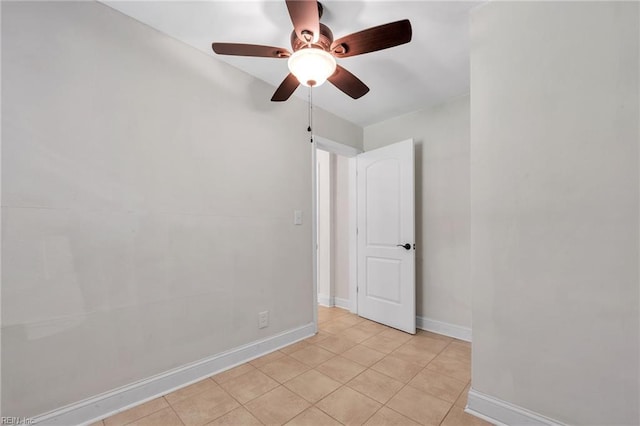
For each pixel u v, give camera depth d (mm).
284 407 1661
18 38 1382
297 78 1686
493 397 1533
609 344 1234
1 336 1314
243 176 2281
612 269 1229
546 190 1391
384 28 1385
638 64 1184
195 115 2012
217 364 2057
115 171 1651
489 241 1564
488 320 1560
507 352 1494
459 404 1687
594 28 1281
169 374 1826
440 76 2404
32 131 1403
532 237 1426
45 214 1431
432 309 2918
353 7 1625
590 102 1284
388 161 3100
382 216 3141
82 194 1539
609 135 1240
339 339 2686
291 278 2613
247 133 2322
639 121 1177
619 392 1212
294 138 2697
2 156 1333
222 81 2174
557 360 1353
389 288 3041
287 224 2596
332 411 1625
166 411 1620
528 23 1459
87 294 1542
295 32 1435
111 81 1649
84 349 1525
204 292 2016
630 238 1194
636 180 1184
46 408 1413
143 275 1742
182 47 1959
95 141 1587
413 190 2863
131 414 1590
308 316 2758
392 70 2314
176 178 1902
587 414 1277
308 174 2812
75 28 1535
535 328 1413
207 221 2051
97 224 1584
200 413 1605
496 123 1552
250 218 2314
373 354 2361
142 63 1771
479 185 1605
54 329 1443
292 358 2285
